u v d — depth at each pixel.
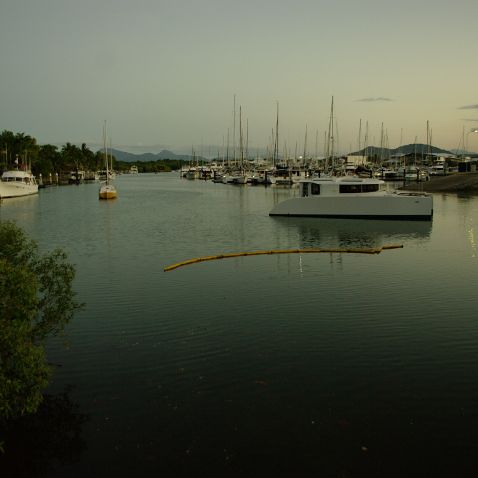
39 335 13.98
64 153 181.12
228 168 160.00
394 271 28.02
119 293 23.64
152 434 11.84
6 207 71.50
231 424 12.19
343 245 36.94
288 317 19.91
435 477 10.30
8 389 10.49
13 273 11.17
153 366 15.41
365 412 12.68
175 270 28.62
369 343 17.14
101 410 12.91
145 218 55.41
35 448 11.46
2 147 128.88
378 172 119.62
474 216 53.53
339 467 10.62
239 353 16.34
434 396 13.46
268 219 53.28
